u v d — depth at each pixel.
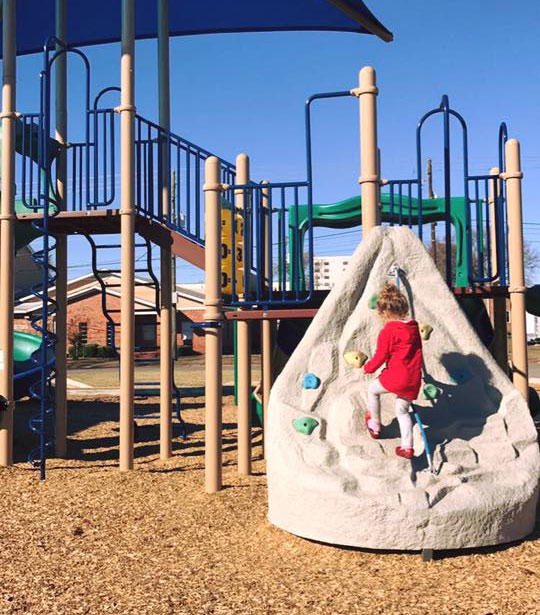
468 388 5.18
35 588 3.90
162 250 8.11
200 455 8.13
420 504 4.27
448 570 4.04
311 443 4.84
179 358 40.25
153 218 7.93
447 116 6.27
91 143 7.54
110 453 8.41
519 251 6.12
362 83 5.83
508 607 3.46
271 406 5.07
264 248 7.84
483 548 4.39
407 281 5.43
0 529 5.08
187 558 4.39
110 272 8.52
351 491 4.42
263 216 7.75
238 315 6.12
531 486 4.55
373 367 4.64
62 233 8.25
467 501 4.32
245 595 3.74
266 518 5.21
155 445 9.01
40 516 5.41
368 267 5.47
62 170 8.31
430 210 10.77
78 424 11.23
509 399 5.10
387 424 4.99
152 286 8.23
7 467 7.28
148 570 4.18
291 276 11.07
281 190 6.30
